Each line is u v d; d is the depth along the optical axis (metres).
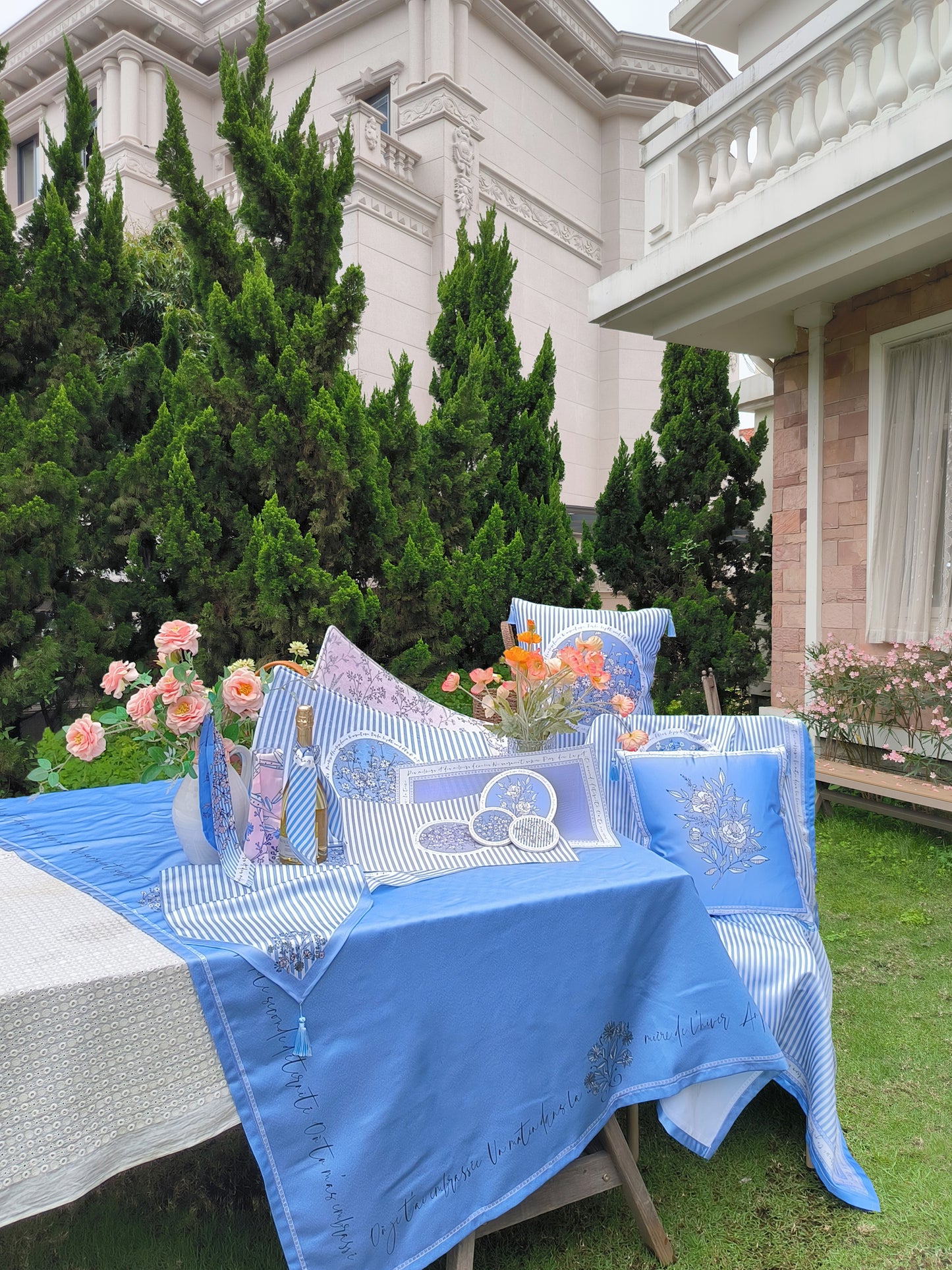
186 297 7.67
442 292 6.74
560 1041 1.67
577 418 11.02
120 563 4.86
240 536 4.63
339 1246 1.39
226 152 10.78
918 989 2.98
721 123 5.08
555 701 2.24
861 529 5.56
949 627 4.89
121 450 4.95
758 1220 1.89
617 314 5.84
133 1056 1.30
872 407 5.39
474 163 9.31
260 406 4.57
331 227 4.92
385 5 9.69
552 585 6.00
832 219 4.40
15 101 11.74
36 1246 1.81
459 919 1.56
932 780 4.56
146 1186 2.00
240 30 10.63
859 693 5.00
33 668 4.20
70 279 4.50
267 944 1.41
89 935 1.45
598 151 11.53
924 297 5.09
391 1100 1.47
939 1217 1.88
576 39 10.55
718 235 4.93
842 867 4.31
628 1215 1.91
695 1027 1.80
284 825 1.84
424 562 5.05
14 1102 1.21
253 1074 1.38
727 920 2.19
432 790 2.07
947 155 3.81
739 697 7.25
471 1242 1.57
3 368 4.59
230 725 1.98
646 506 7.45
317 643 4.50
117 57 10.43
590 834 2.08
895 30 4.25
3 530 4.09
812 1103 1.99
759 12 6.60
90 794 2.66
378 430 5.27
